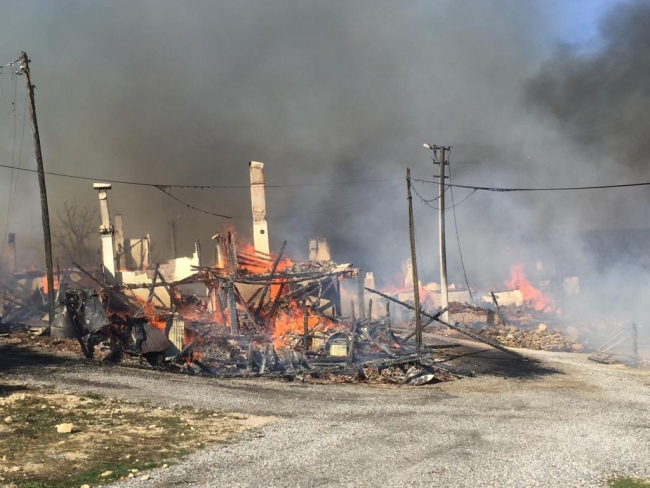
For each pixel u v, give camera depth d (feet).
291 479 34.88
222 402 54.70
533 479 36.22
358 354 78.64
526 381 70.74
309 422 48.83
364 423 49.26
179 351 72.28
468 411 55.06
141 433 43.09
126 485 32.71
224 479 34.47
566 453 41.88
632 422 51.90
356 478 35.35
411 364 72.49
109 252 99.14
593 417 53.52
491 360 83.51
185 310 97.60
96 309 74.08
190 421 47.34
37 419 44.86
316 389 63.26
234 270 92.22
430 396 61.87
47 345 79.71
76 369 65.62
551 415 54.08
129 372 65.92
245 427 46.44
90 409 48.98
